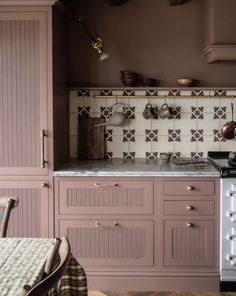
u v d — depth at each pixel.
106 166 3.45
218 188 3.21
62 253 1.46
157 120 3.86
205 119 3.84
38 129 3.24
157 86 3.83
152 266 3.28
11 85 3.23
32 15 3.17
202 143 3.86
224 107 3.82
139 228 3.27
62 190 3.27
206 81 3.81
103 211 3.26
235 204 3.18
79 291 1.86
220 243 3.22
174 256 3.27
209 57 3.61
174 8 3.79
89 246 3.29
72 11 3.82
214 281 3.27
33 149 3.26
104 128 3.87
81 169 3.31
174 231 3.25
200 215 3.23
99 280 3.30
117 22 3.82
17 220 3.30
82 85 3.86
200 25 3.79
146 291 3.29
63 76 3.61
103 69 3.85
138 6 3.81
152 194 3.23
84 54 3.84
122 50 3.83
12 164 3.28
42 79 3.21
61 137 3.56
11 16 3.17
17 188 3.29
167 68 3.83
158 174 3.20
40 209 3.29
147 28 3.81
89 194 3.26
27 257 1.81
